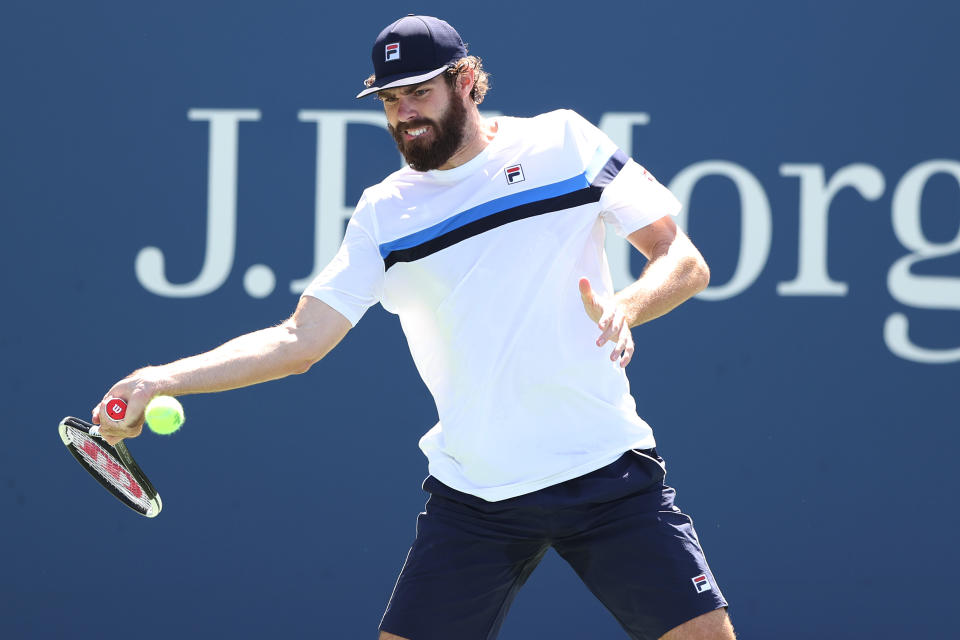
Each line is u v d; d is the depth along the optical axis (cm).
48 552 1831
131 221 1853
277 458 1841
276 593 1833
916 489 1827
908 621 1817
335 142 1856
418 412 1848
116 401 974
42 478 1836
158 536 1833
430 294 1081
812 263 1839
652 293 1050
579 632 1816
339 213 1856
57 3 1856
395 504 1841
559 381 1066
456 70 1047
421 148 1060
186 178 1855
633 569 1071
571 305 1071
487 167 1083
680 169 1845
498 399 1070
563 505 1073
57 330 1847
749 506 1827
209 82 1858
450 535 1105
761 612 1817
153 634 1828
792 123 1841
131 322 1852
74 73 1855
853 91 1839
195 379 1003
